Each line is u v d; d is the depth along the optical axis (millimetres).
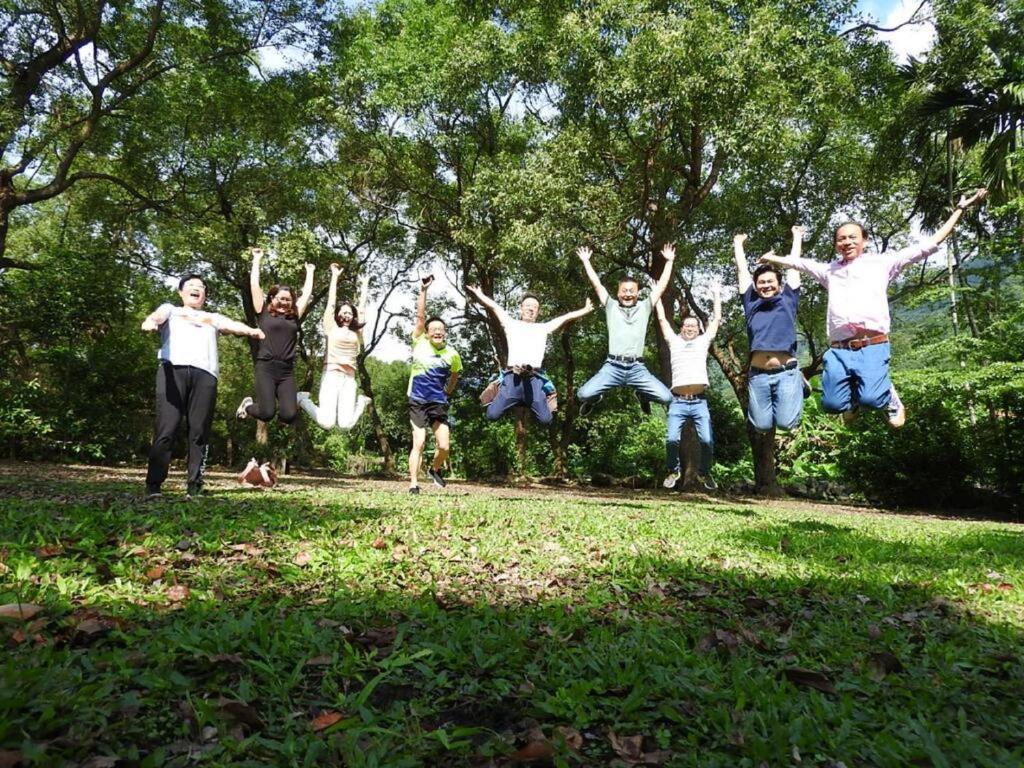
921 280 17641
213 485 9359
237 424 23172
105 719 1576
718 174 15148
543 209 13391
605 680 2105
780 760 1667
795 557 4969
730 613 3104
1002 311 18828
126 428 17438
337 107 16844
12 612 2252
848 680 2260
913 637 2904
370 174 18234
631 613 3010
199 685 1866
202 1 15422
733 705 1985
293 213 18344
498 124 17500
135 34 15289
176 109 15766
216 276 19109
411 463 9172
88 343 17141
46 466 13039
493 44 14539
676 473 8375
